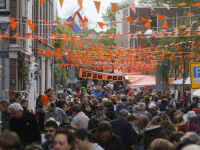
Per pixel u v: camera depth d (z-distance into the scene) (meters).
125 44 120.12
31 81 47.44
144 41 92.31
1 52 25.52
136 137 21.55
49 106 24.03
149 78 61.94
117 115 24.58
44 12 63.12
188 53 48.62
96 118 21.08
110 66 62.50
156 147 11.40
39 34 56.69
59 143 10.12
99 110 20.86
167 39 51.56
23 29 44.62
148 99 33.69
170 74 50.38
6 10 39.28
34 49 54.09
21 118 18.20
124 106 27.56
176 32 30.03
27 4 47.75
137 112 23.50
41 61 59.94
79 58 56.66
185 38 47.94
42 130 25.55
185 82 47.19
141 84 60.53
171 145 11.47
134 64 64.44
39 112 25.72
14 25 23.58
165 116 20.84
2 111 20.42
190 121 21.00
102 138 15.45
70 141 10.21
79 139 12.13
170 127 20.48
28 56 45.81
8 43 38.19
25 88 42.56
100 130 15.26
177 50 50.06
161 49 52.16
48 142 13.77
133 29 114.44
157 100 42.53
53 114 24.09
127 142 18.53
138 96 47.50
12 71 38.59
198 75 34.00
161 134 18.64
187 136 12.40
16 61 38.72
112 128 18.66
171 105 30.17
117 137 15.73
